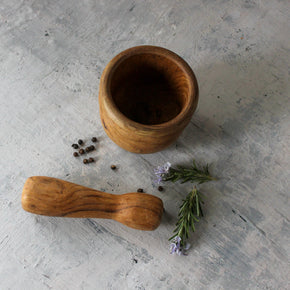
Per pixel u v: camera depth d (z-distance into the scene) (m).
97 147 0.55
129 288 0.53
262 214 0.54
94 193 0.51
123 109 0.53
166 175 0.54
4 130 0.55
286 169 0.55
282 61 0.58
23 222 0.54
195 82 0.48
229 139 0.56
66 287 0.53
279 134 0.56
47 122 0.56
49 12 0.58
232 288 0.53
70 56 0.57
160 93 0.53
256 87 0.57
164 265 0.53
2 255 0.53
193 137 0.56
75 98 0.56
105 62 0.57
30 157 0.55
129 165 0.55
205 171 0.54
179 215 0.53
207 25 0.58
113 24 0.58
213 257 0.54
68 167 0.55
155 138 0.46
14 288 0.53
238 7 0.58
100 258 0.53
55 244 0.53
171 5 0.59
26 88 0.56
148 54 0.48
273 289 0.53
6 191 0.54
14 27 0.58
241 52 0.58
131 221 0.50
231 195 0.55
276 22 0.59
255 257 0.54
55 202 0.49
